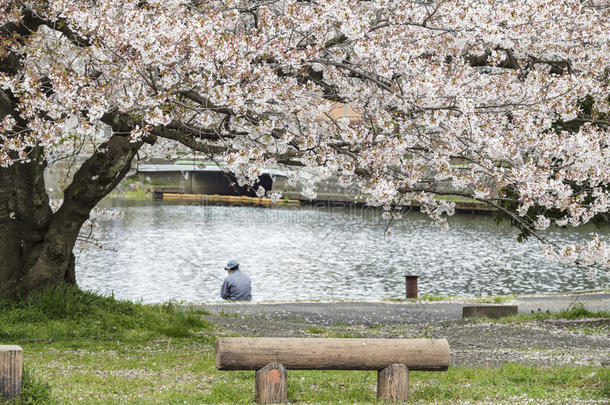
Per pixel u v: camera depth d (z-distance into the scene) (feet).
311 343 25.31
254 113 36.58
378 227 197.47
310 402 25.62
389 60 34.58
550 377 29.94
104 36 32.19
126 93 33.17
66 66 36.96
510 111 39.83
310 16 33.65
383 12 39.45
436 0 37.81
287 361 25.04
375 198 36.83
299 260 137.59
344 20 33.24
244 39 33.63
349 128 37.14
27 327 41.29
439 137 38.04
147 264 126.11
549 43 41.47
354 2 35.91
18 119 42.70
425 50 40.09
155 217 211.82
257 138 38.63
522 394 26.63
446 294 102.83
